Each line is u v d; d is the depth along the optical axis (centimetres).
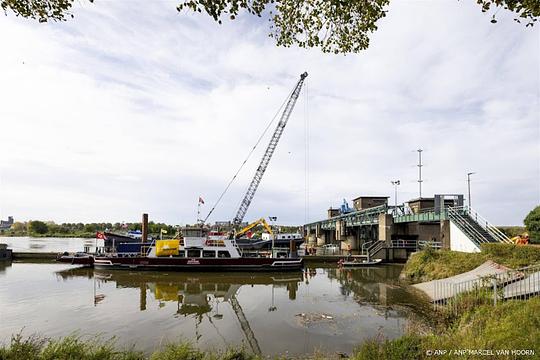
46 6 733
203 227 4756
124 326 1825
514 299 1380
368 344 1109
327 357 1351
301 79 7056
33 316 2020
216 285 3241
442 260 3148
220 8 741
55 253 5178
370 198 8750
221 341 1582
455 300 1711
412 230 5566
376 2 830
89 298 2559
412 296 2461
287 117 7038
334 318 1953
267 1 752
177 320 1952
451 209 3797
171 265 4047
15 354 960
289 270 4175
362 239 7600
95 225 17188
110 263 4059
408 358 948
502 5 717
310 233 12169
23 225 18925
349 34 912
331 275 3941
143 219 5016
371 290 2866
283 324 1853
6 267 4428
